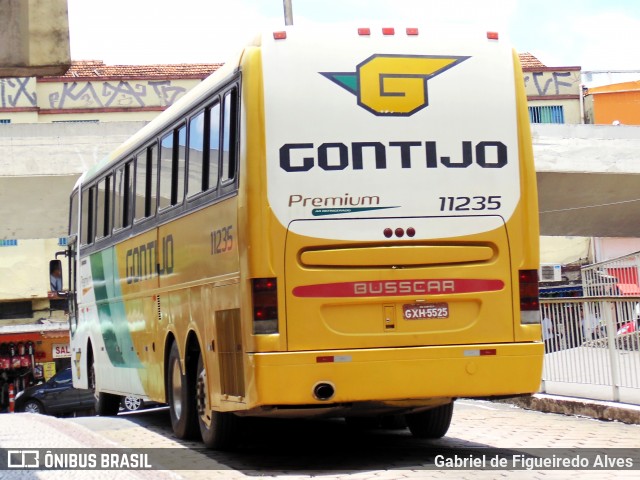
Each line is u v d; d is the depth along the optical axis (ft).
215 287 39.86
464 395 36.11
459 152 36.78
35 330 168.96
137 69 196.65
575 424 48.75
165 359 48.85
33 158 102.17
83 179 70.13
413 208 36.24
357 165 36.04
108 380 63.26
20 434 47.75
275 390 34.88
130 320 56.18
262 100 35.91
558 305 56.18
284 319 35.22
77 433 48.16
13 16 41.27
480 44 37.63
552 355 57.06
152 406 104.27
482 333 36.45
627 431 45.19
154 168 50.42
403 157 36.35
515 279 36.94
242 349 36.42
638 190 113.91
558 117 201.16
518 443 42.29
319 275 35.50
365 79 36.45
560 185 111.96
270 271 35.35
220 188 39.11
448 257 36.35
